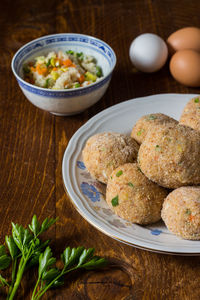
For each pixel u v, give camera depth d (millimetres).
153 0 938
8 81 794
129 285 558
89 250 559
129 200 580
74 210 623
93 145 625
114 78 798
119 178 591
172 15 907
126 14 912
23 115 741
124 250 584
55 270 549
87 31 876
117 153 617
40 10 925
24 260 557
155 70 796
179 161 568
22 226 594
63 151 692
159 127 589
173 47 803
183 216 556
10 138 708
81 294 553
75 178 625
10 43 857
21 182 654
